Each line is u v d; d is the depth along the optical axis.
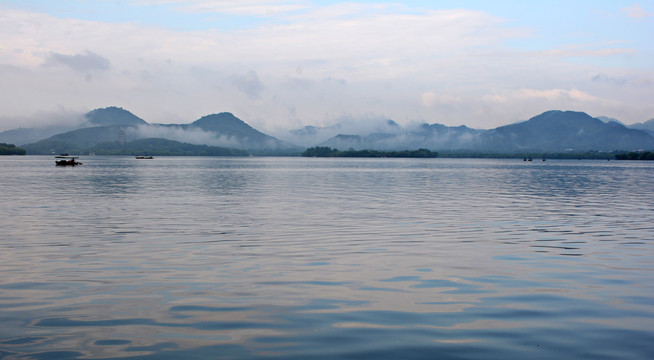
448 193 61.44
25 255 22.47
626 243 26.23
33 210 40.66
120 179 90.94
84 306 14.95
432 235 28.55
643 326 13.42
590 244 25.88
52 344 12.02
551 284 17.73
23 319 13.77
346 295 16.22
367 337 12.52
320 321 13.70
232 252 23.33
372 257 22.33
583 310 14.78
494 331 13.00
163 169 153.75
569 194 60.56
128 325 13.34
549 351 11.72
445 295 16.28
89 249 23.91
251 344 12.04
